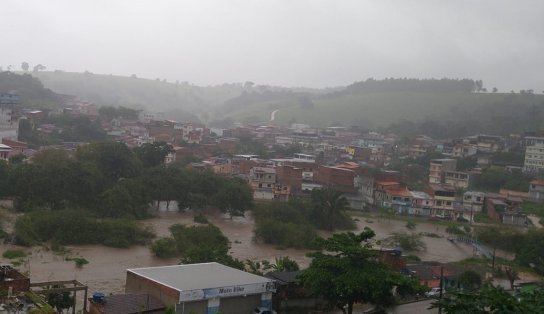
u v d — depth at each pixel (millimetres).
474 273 58250
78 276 54469
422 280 57062
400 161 158750
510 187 126562
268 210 88250
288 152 161375
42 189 79062
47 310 32406
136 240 70312
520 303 24422
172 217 87750
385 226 97125
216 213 94062
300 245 75375
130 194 84000
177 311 38688
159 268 45844
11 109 129625
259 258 67688
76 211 72750
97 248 66625
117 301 38062
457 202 113875
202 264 48594
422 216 109062
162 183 89812
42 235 67000
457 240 89688
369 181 117812
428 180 137750
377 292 40438
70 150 116312
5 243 63500
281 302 45688
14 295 34562
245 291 42000
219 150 147125
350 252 42219
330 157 160000
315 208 89938
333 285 41406
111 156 94938
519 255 77125
